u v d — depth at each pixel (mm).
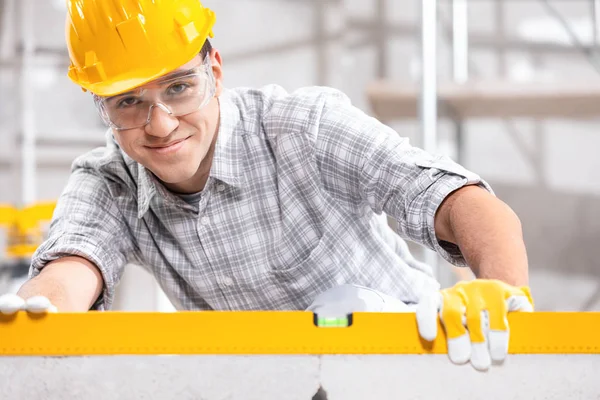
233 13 4559
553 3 4449
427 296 781
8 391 767
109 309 1324
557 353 773
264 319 767
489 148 4340
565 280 4414
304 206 1269
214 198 1264
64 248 1228
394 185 1109
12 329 769
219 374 763
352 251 1305
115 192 1351
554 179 4379
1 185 4125
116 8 1143
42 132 4023
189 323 766
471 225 977
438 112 3301
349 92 4660
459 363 767
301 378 765
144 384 764
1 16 4102
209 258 1297
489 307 774
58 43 4191
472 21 4520
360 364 767
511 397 771
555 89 3143
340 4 4605
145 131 1129
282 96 1311
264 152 1271
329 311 827
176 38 1138
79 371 767
